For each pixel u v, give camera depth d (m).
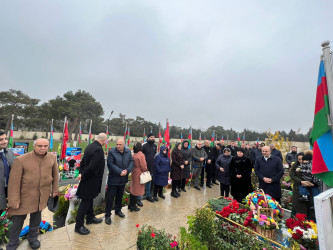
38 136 36.06
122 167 3.67
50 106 32.59
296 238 2.26
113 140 47.84
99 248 2.79
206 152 6.86
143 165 4.06
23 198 2.57
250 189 4.51
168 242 2.39
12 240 2.56
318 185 3.31
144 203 4.72
